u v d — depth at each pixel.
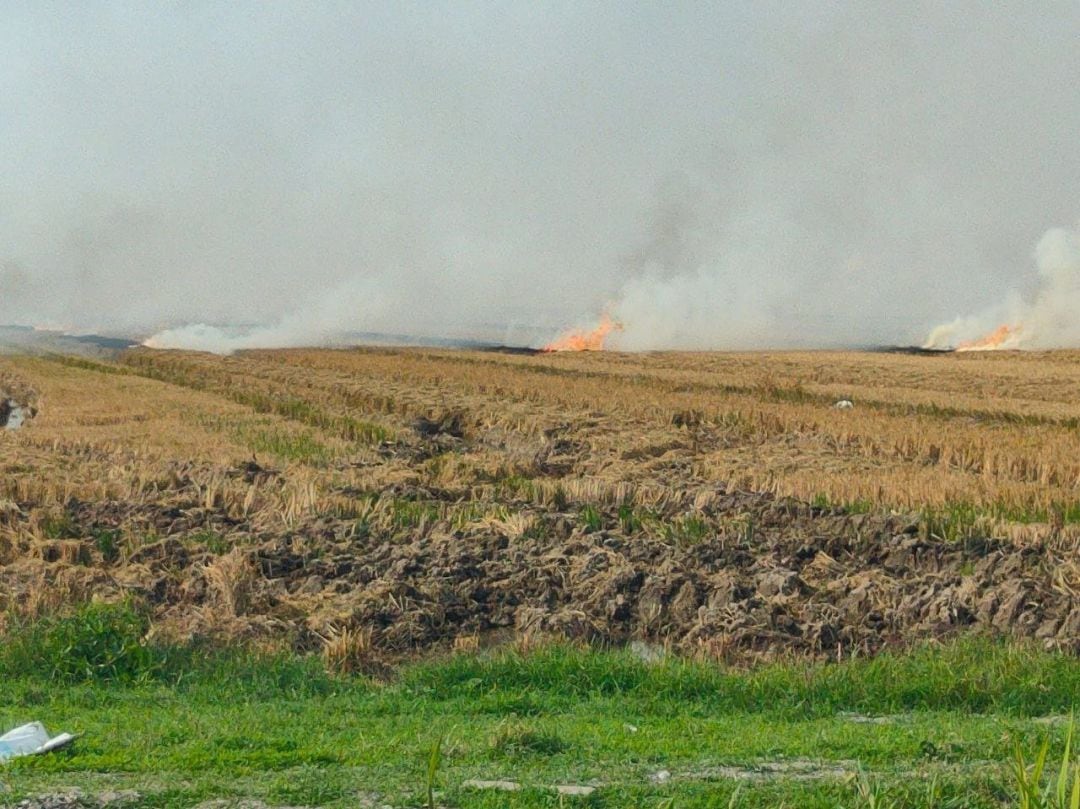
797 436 43.28
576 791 10.51
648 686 15.93
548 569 22.98
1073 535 24.69
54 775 10.94
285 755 11.60
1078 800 8.55
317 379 63.50
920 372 74.88
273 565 23.27
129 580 21.47
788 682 15.88
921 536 25.42
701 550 24.22
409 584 21.88
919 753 12.06
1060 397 58.84
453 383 60.59
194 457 35.94
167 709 14.51
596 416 48.44
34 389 59.22
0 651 16.75
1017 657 17.00
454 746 12.06
